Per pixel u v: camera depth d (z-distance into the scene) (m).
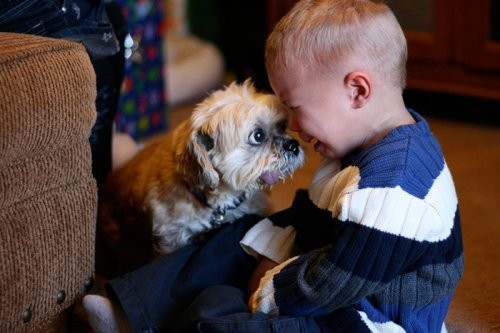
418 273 1.35
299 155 1.74
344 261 1.29
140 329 1.49
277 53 1.43
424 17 2.92
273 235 1.56
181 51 3.65
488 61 2.82
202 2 3.97
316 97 1.41
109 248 2.07
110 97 1.95
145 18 2.86
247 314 1.38
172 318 1.51
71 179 1.44
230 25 3.81
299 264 1.38
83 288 1.54
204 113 1.72
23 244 1.38
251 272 1.60
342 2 1.42
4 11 1.60
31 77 1.29
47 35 1.65
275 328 1.34
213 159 1.71
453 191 1.40
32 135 1.31
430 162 1.36
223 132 1.68
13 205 1.36
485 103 3.14
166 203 1.79
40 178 1.37
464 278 1.92
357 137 1.43
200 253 1.60
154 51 2.96
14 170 1.32
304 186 2.51
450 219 1.36
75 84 1.37
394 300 1.37
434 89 2.99
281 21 1.46
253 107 1.69
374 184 1.30
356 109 1.41
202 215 1.77
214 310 1.40
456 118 3.12
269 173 1.71
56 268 1.46
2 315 1.38
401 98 1.44
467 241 2.11
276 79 1.45
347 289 1.30
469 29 2.83
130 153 2.29
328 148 1.46
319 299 1.33
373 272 1.28
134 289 1.51
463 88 2.93
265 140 1.71
